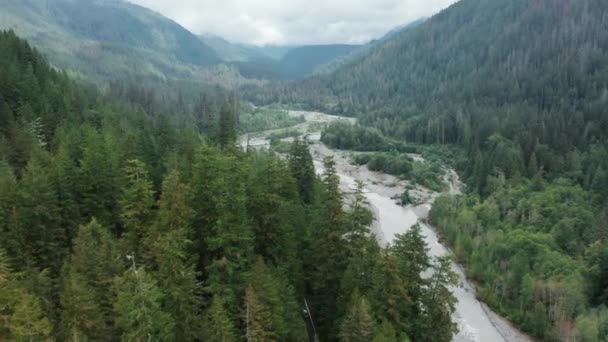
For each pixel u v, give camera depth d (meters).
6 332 27.11
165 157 67.88
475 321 63.34
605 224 74.69
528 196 95.19
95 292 32.34
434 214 100.12
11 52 105.06
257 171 58.00
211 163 41.75
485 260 74.00
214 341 30.12
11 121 71.88
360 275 41.34
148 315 26.92
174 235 33.00
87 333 29.58
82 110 100.81
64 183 48.00
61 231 44.28
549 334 57.97
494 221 88.00
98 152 52.72
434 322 39.03
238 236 37.59
